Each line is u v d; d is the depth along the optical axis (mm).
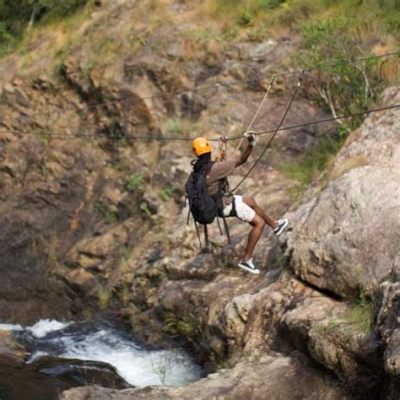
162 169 58688
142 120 63625
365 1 59719
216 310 43156
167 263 51531
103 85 66125
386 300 31781
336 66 53312
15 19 78750
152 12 69750
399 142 41219
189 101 62625
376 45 55781
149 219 57125
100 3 73812
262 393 34688
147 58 65500
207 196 35281
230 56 63562
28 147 67688
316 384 34438
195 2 69375
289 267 40438
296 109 58125
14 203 65562
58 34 74438
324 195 40125
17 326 56625
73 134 66562
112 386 43281
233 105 60625
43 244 62219
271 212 49375
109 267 56719
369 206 37625
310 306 36844
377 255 35688
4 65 74688
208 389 35188
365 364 32281
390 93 46531
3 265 62906
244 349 39219
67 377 44375
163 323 48438
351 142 44812
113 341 50094
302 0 63562
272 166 55156
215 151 57656
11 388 42219
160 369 44906
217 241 49250
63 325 55406
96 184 62812
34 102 70438
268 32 63812
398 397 29750
